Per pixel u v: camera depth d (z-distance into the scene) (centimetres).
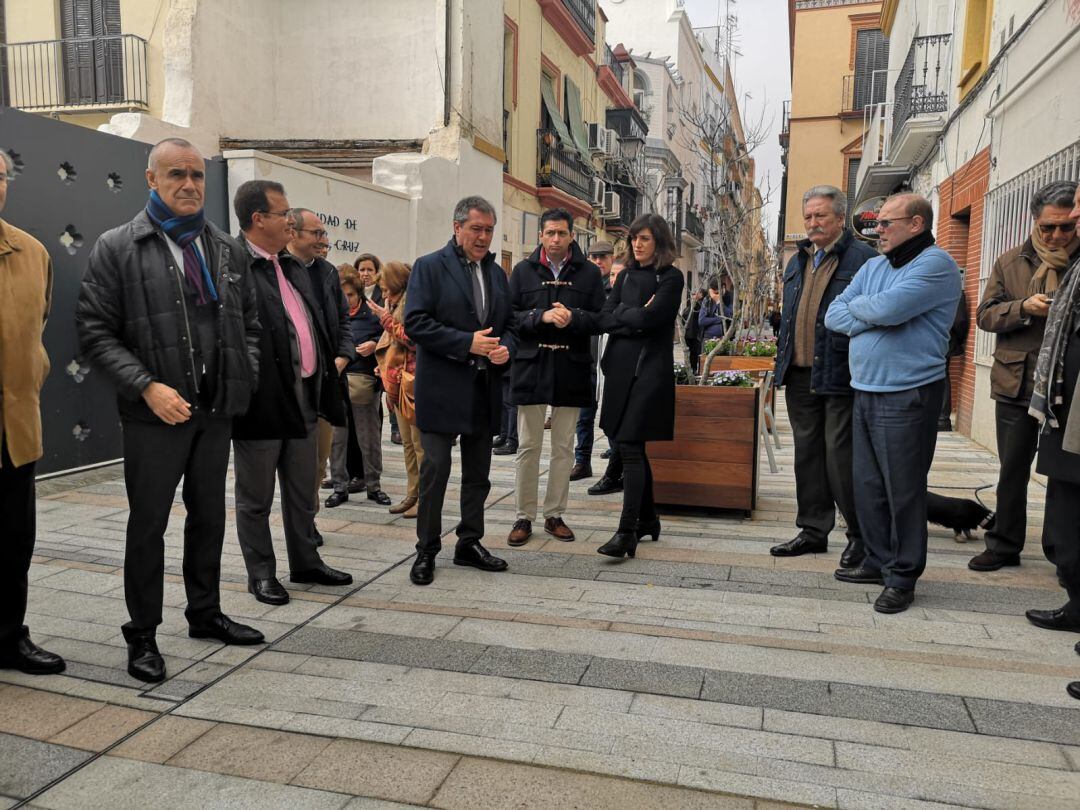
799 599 390
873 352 378
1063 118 637
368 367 570
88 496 585
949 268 366
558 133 1794
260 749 260
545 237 469
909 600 379
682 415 539
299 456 404
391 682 305
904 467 373
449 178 1214
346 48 1289
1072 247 396
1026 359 414
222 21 1173
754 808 229
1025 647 334
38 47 1327
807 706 286
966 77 970
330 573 412
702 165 1070
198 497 331
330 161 1255
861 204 1911
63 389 638
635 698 292
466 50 1247
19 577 310
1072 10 622
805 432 454
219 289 320
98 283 298
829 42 2441
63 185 624
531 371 470
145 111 1305
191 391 309
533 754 256
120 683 305
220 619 344
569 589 405
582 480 669
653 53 3259
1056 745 260
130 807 231
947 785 239
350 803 232
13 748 261
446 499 589
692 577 422
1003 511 430
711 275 799
